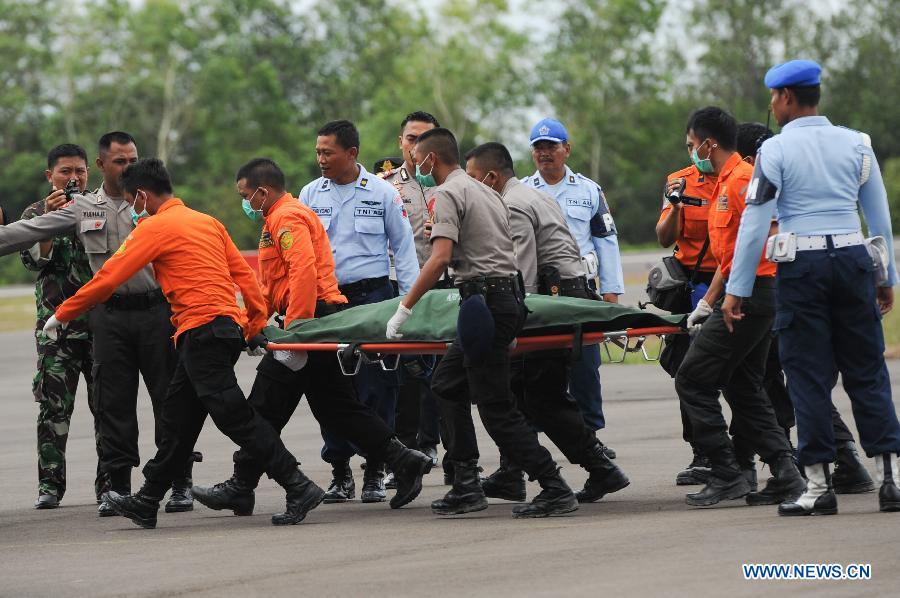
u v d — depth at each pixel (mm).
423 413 21859
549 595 11398
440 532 15055
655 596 11211
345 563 13297
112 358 17812
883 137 175375
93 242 18500
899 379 33031
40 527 16891
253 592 12062
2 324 72750
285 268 17719
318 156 19844
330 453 18594
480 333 15398
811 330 14797
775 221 16438
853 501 16234
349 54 183750
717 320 15977
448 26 159875
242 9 177500
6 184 156875
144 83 155375
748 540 13438
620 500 17188
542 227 18516
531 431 15969
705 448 16219
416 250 21594
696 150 16250
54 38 163625
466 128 161125
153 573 13211
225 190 155500
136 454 17906
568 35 165000
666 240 18734
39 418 18766
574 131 161875
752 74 179000
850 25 181250
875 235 15102
